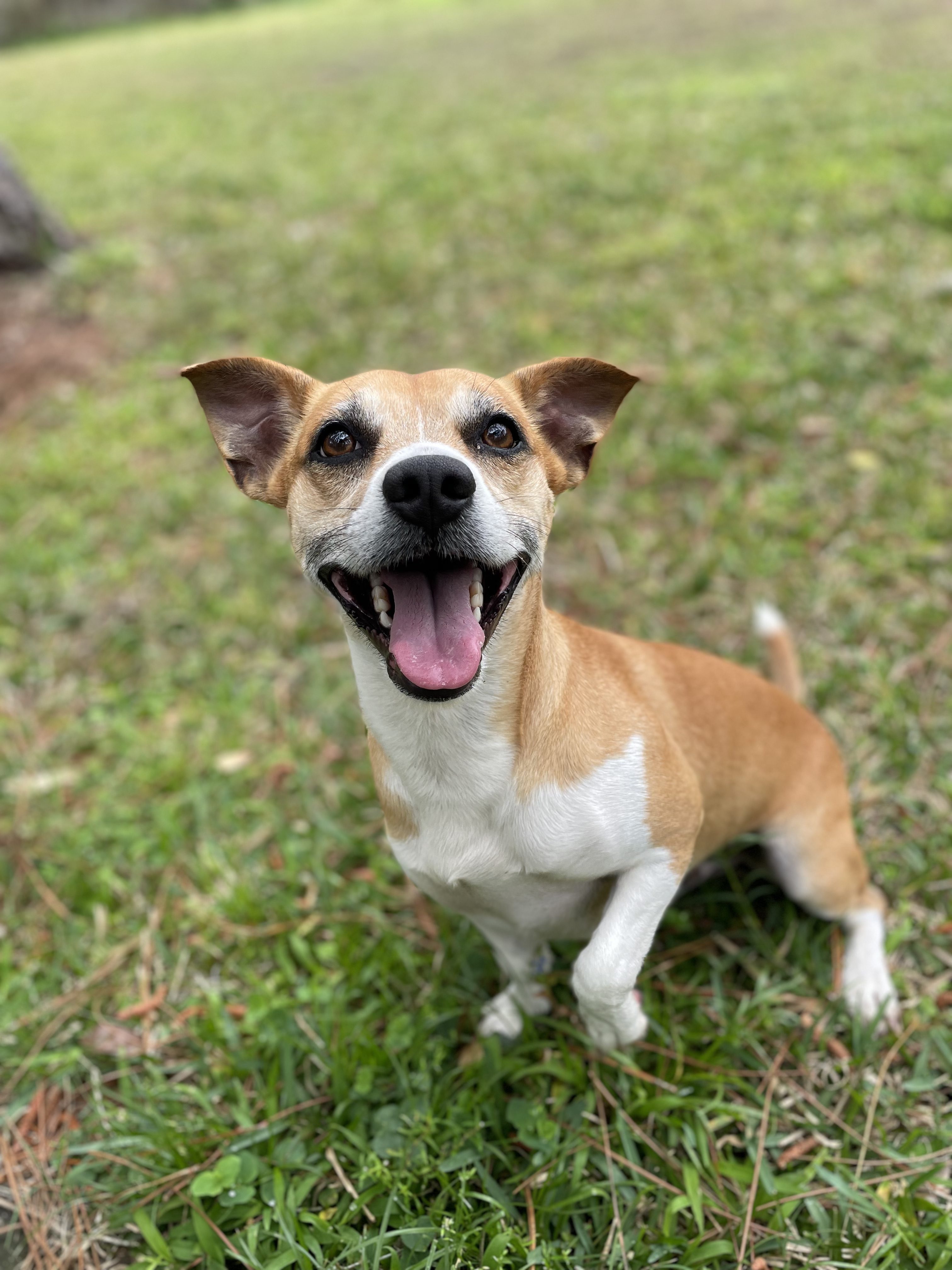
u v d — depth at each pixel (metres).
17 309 1.06
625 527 0.68
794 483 0.68
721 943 0.43
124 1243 0.36
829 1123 0.37
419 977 0.43
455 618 0.31
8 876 0.51
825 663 0.56
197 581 0.70
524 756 0.33
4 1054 0.43
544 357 0.85
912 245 0.91
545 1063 0.39
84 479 0.81
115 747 0.58
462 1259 0.33
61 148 1.76
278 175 1.41
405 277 1.02
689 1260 0.32
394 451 0.32
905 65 1.45
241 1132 0.38
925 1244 0.32
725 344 0.83
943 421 0.69
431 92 1.86
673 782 0.35
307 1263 0.33
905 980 0.41
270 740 0.58
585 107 1.54
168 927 0.47
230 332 0.98
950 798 0.48
